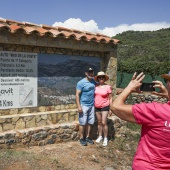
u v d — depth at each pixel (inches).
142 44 2760.8
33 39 247.1
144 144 79.1
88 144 269.7
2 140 229.9
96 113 274.2
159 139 75.3
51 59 272.7
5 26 222.2
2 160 205.9
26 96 256.8
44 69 268.2
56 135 264.2
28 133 244.8
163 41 2844.5
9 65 244.2
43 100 269.6
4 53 240.5
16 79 249.4
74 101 293.4
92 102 269.3
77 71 293.3
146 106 77.4
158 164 75.7
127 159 250.5
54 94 277.1
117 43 307.9
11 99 247.3
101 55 311.9
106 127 271.7
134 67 934.4
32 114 257.0
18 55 249.4
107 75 294.0
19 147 239.9
